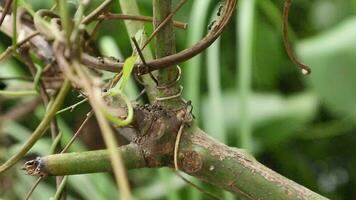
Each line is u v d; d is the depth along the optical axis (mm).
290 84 1070
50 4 869
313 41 913
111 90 382
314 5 1078
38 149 727
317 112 975
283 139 948
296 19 1090
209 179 418
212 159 413
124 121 365
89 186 737
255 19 939
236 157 417
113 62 402
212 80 674
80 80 348
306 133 1001
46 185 871
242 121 668
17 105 855
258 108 923
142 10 913
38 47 473
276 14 865
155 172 940
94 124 908
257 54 1023
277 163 1021
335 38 898
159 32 404
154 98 429
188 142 413
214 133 678
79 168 400
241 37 694
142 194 883
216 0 839
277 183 417
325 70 888
